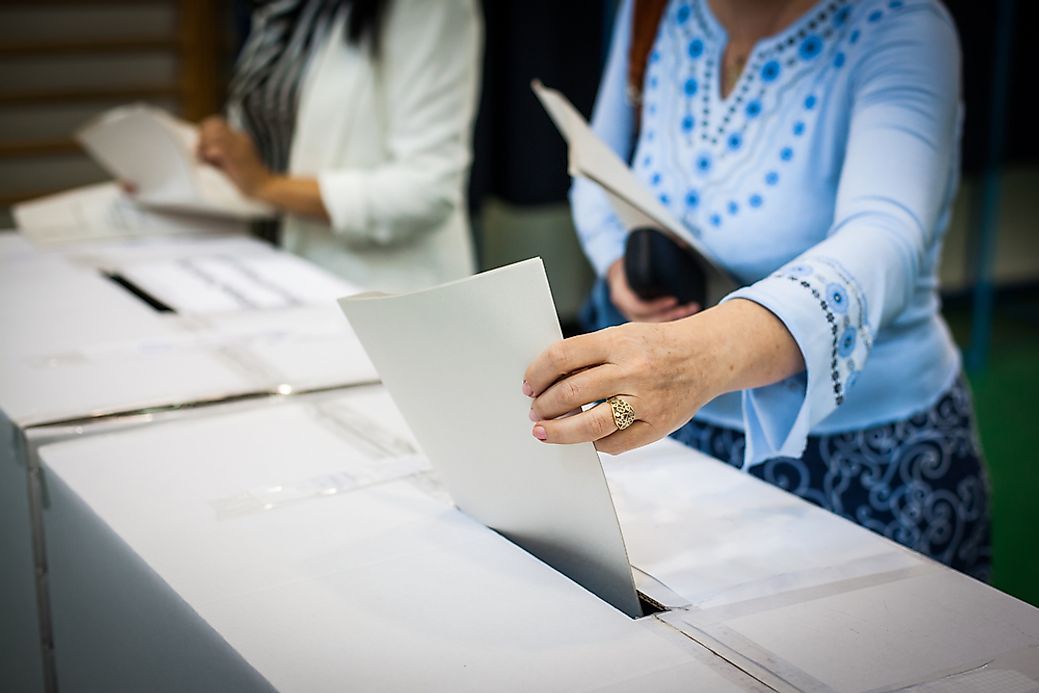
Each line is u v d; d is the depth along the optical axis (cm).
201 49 336
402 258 218
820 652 83
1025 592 238
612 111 161
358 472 116
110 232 224
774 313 105
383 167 210
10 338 157
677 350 94
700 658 82
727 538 102
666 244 137
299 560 98
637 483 114
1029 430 326
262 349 153
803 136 132
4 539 137
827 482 140
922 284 136
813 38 132
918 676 80
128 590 102
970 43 358
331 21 208
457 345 90
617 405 88
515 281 83
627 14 157
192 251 214
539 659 83
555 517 95
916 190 119
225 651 85
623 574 91
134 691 105
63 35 325
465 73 207
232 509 107
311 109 211
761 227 136
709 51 142
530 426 90
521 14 333
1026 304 431
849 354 110
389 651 84
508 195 355
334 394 138
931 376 138
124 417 129
